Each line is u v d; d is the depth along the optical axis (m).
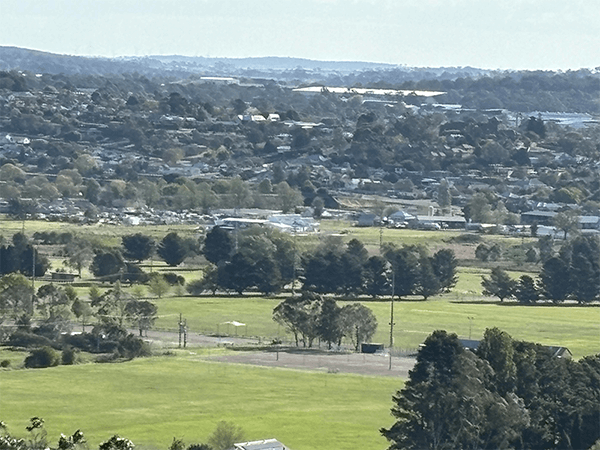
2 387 143.00
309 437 121.25
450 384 119.81
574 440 124.00
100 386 144.12
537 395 127.38
